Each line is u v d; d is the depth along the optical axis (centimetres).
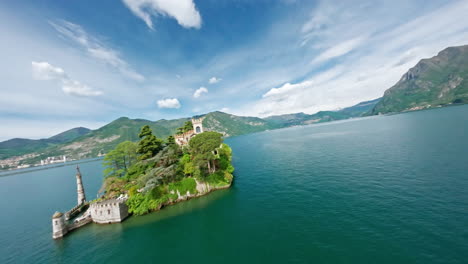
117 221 3875
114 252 2884
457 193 3041
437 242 2122
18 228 4384
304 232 2681
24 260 2991
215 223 3341
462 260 1858
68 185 9519
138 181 4481
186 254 2620
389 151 6344
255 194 4425
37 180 13212
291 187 4506
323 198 3644
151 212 4206
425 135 7919
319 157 7306
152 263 2533
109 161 5803
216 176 5347
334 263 2061
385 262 1984
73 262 2775
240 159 9769
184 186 4744
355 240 2361
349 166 5428
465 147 5284
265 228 2939
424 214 2644
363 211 2964
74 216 4612
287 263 2166
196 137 5300
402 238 2269
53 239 3506
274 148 12138
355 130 15188
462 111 15138
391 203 3062
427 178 3756
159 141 5747
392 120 18750
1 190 10706
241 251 2497
